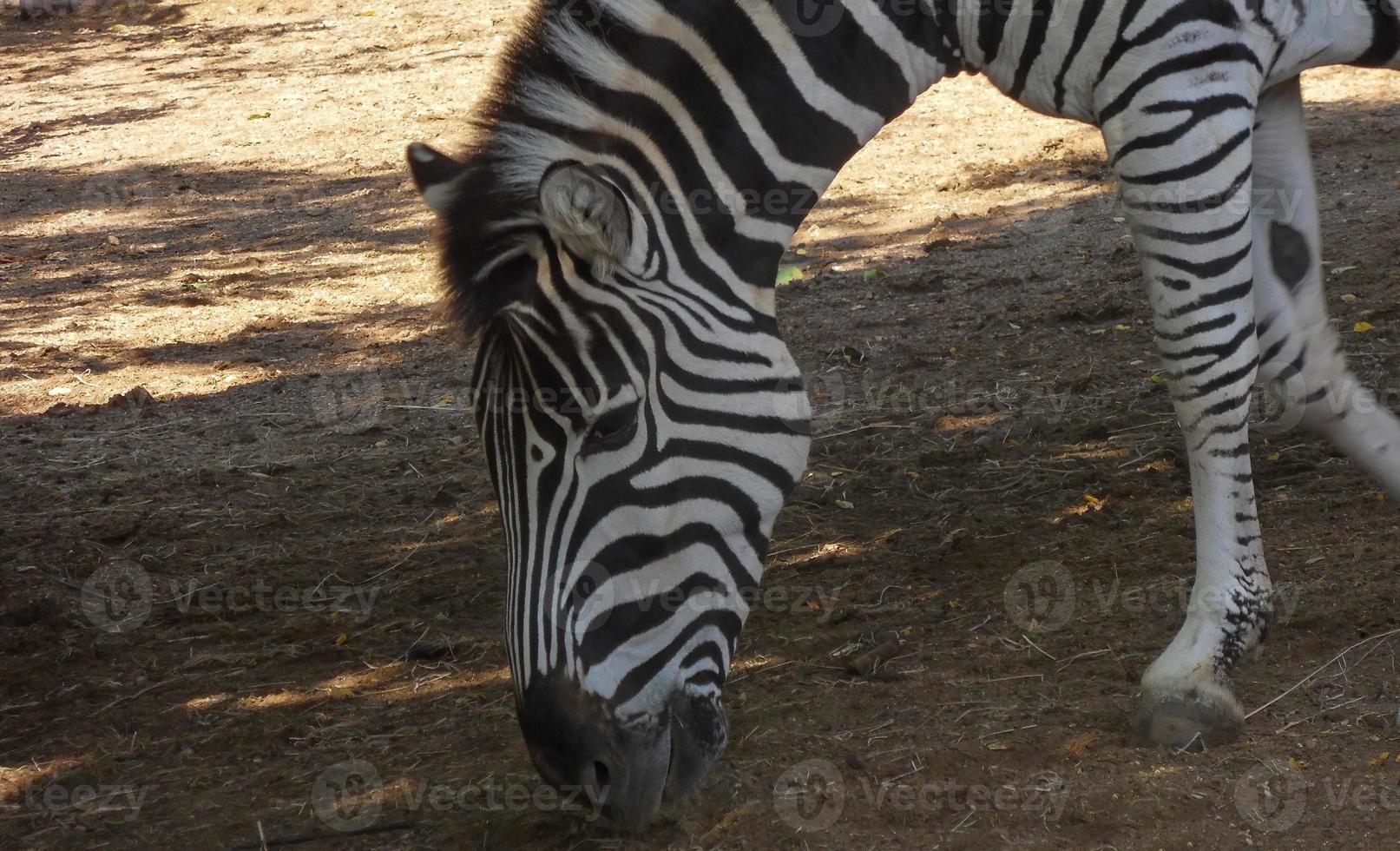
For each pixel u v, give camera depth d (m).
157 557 9.45
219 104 25.53
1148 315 12.64
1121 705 6.55
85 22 33.94
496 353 4.95
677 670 5.21
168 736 7.10
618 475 4.99
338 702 7.34
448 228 5.03
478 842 5.84
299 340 14.22
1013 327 12.81
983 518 8.95
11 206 20.20
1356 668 6.70
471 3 32.78
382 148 21.89
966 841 5.57
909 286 14.28
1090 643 7.23
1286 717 6.32
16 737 7.20
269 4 34.16
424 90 25.23
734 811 5.86
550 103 5.18
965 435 10.47
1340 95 19.98
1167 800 5.71
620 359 4.96
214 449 11.52
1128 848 5.44
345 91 25.75
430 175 5.13
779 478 5.40
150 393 12.94
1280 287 6.74
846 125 5.77
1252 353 6.00
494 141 5.15
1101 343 12.15
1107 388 11.08
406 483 10.57
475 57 27.47
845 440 10.64
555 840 5.79
